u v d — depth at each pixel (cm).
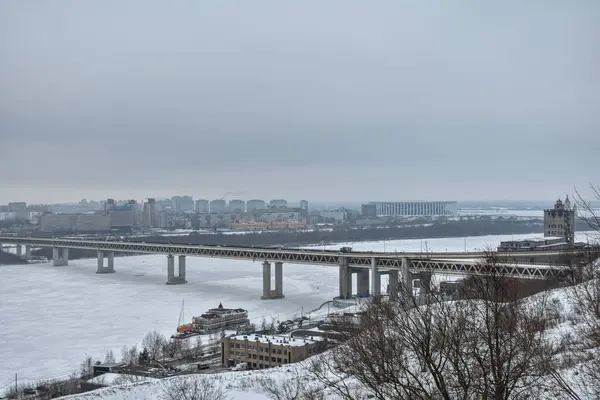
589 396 3406
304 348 10825
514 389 3400
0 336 16112
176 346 13862
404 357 3806
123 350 13675
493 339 3250
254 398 7094
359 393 4175
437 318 3556
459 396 3231
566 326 4478
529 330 3244
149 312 19700
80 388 10444
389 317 3753
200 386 7606
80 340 15538
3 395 10519
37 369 12825
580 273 4272
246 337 11769
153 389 7906
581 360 3878
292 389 6512
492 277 3397
